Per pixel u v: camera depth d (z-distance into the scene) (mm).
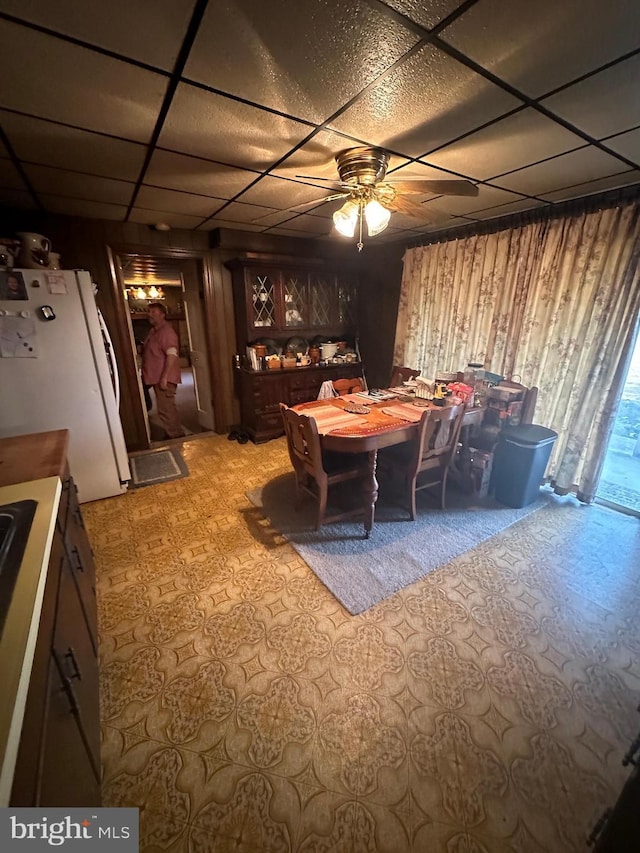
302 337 4637
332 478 2422
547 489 3158
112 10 973
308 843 1063
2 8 950
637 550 2355
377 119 1568
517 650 1653
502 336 3289
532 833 1079
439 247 3705
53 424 2611
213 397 4375
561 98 1424
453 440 2621
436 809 1135
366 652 1640
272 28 1053
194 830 1087
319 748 1290
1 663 681
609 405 2674
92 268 3312
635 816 798
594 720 1377
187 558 2264
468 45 1129
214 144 1783
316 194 2561
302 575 2121
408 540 2445
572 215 2703
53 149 1816
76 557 1504
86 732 1073
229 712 1403
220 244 3654
